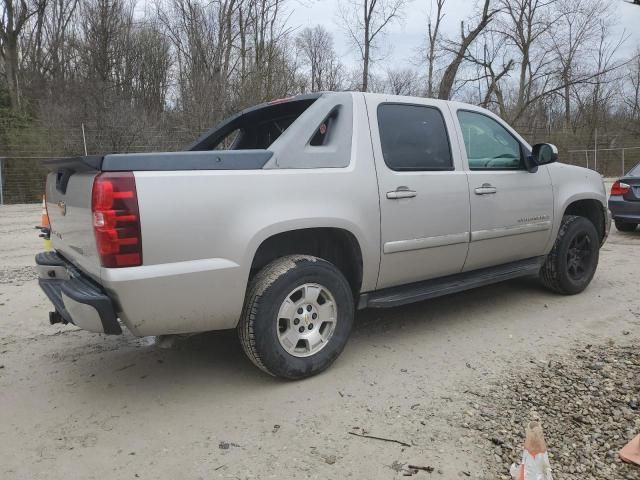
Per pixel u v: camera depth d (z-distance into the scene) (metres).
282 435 2.92
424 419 3.04
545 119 33.97
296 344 3.49
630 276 6.27
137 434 2.96
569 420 2.98
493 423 2.97
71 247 3.42
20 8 26.14
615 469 2.54
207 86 19.95
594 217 5.80
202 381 3.61
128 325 2.99
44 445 2.87
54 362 3.97
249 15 20.34
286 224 3.29
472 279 4.51
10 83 25.62
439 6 27.53
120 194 2.80
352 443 2.83
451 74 25.97
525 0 26.62
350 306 3.70
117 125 21.23
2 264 7.43
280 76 20.06
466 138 4.49
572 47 27.48
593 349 4.00
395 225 3.85
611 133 32.59
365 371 3.71
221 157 3.16
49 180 3.83
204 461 2.70
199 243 3.02
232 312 3.23
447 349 4.07
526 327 4.54
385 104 3.99
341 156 3.64
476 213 4.36
